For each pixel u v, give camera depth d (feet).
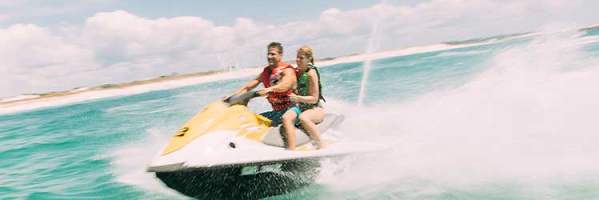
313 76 14.71
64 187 17.13
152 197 14.24
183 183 12.35
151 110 51.62
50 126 46.03
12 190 17.44
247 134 13.35
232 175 12.11
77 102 106.52
